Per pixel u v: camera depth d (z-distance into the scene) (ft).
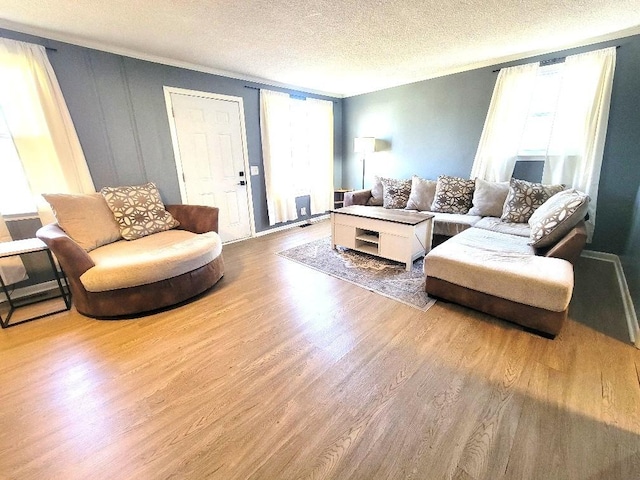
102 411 4.40
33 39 7.63
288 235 14.25
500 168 11.44
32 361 5.53
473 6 6.81
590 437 3.83
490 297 6.45
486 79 11.49
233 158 12.66
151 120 10.11
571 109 9.66
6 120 7.45
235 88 12.18
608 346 5.61
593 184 9.59
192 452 3.76
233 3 6.41
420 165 14.40
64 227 7.62
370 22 7.50
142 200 9.25
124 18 7.06
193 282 7.75
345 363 5.35
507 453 3.66
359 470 3.51
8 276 7.72
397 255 9.53
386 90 14.82
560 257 6.59
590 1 6.72
